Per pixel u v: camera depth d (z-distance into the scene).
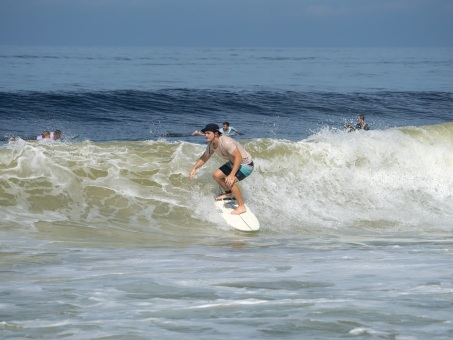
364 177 30.86
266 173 29.05
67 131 69.00
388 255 18.59
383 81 150.50
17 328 10.34
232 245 21.08
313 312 11.22
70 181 25.53
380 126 80.94
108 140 64.88
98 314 11.16
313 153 30.84
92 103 86.25
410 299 12.09
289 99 98.69
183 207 25.66
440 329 10.25
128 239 21.17
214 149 24.72
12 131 67.31
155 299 12.25
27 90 96.56
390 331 10.15
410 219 28.16
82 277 14.40
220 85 124.19
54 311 11.36
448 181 32.50
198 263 16.55
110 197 25.34
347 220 27.14
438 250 19.97
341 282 13.77
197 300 12.15
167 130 72.25
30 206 23.73
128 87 111.50
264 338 9.83
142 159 27.95
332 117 86.31
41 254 17.56
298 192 28.64
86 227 22.41
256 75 169.00
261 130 74.00
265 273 14.94
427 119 87.25
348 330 10.20
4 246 18.47
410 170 32.22
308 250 19.95
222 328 10.33
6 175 24.91
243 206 24.94
